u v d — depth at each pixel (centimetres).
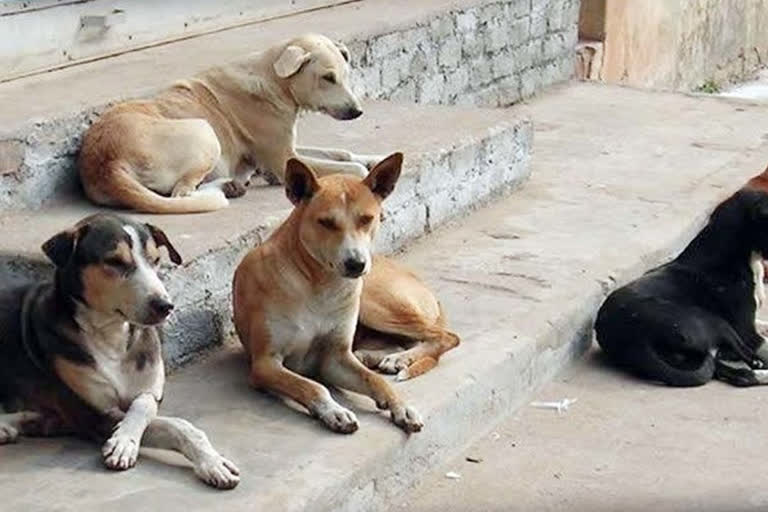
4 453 495
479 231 800
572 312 682
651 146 1018
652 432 612
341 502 493
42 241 594
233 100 702
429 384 577
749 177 941
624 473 572
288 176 540
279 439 517
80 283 482
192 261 589
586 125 1082
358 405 554
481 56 1094
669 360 667
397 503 538
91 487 470
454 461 578
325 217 525
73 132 667
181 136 654
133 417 495
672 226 821
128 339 499
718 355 674
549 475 568
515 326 653
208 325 602
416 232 775
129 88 722
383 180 540
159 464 489
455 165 808
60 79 746
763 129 1084
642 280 679
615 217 835
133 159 648
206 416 534
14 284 540
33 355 501
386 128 839
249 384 564
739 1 1625
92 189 653
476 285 706
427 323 601
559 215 836
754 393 657
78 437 509
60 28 778
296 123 782
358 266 521
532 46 1180
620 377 674
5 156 630
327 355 563
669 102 1175
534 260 749
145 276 479
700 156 994
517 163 884
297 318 546
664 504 545
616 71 1361
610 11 1323
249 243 627
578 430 613
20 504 457
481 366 601
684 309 662
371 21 959
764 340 674
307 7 995
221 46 860
